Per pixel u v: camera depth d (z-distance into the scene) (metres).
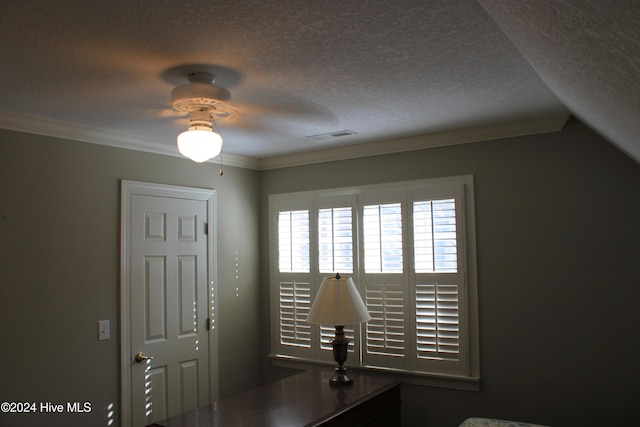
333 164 3.89
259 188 4.22
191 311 3.59
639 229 2.77
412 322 3.44
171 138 3.31
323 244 3.89
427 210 3.42
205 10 1.52
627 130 1.76
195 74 2.08
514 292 3.10
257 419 2.40
